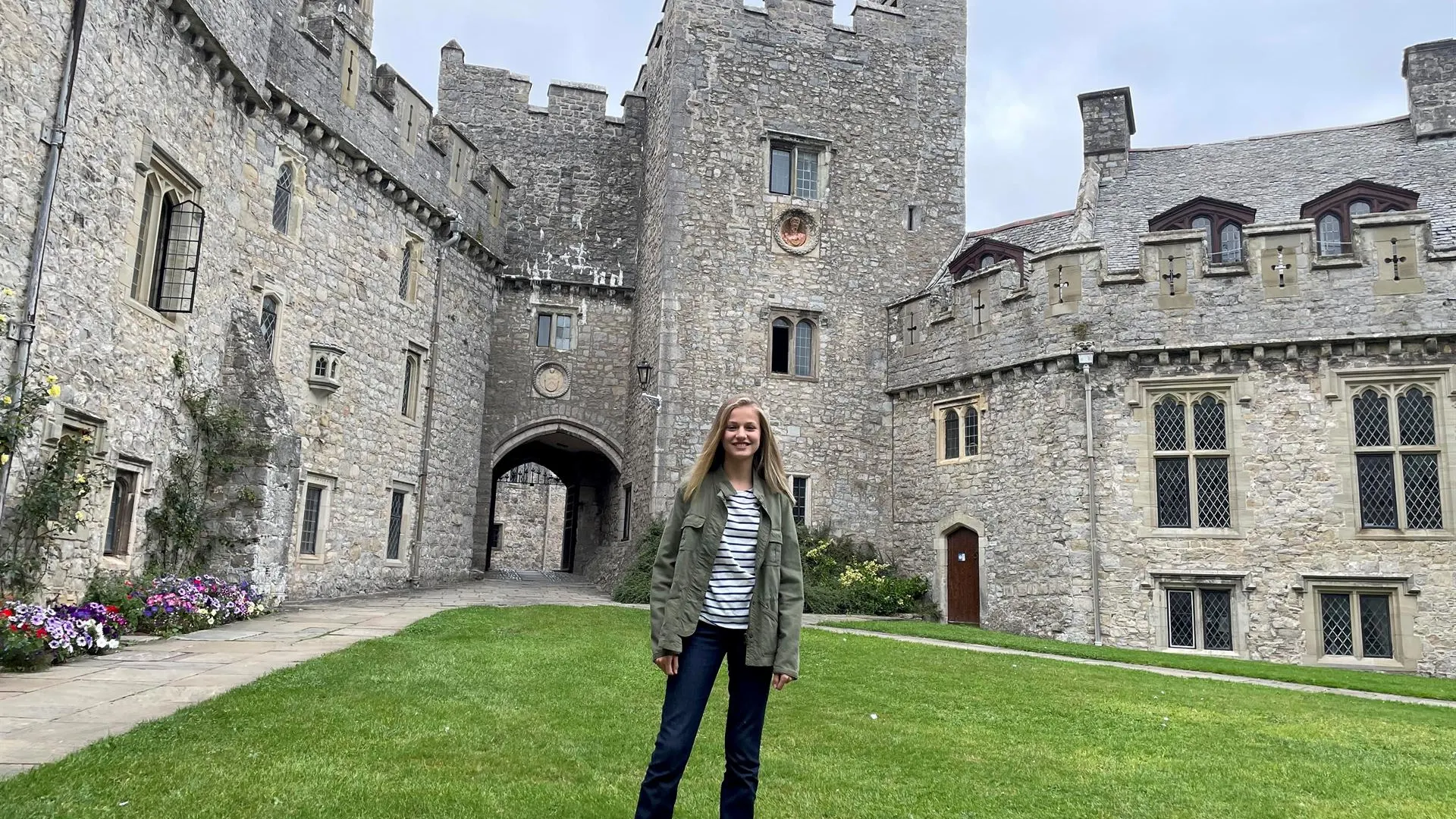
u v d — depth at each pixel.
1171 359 14.84
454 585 19.47
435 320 19.05
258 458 12.09
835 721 6.47
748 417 3.76
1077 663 11.02
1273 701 8.48
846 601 17.22
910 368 19.00
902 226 20.62
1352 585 13.54
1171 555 14.45
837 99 20.81
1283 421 14.17
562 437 22.58
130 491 10.40
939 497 17.91
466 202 20.17
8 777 4.14
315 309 15.16
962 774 5.18
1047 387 15.71
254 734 5.09
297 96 14.59
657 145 21.20
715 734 5.84
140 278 10.55
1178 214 16.30
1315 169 17.20
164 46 10.55
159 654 8.06
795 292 19.80
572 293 22.30
